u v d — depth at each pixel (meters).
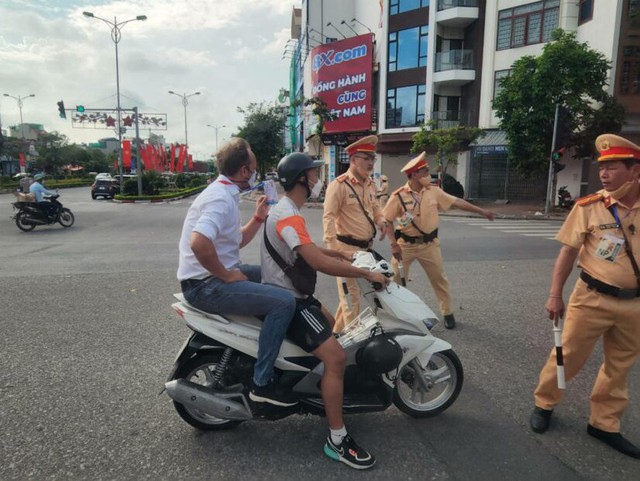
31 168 57.47
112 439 2.91
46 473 2.58
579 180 22.59
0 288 6.45
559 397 3.01
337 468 2.65
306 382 2.79
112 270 7.65
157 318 5.17
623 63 20.19
